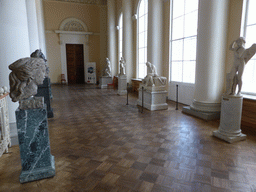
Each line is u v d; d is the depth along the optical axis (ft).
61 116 24.81
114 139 16.88
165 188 10.13
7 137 14.71
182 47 31.45
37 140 10.84
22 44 17.19
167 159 13.21
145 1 42.73
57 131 19.08
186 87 30.81
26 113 10.43
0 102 13.47
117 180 10.84
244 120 20.03
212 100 22.66
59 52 67.62
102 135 17.87
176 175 11.30
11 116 16.51
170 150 14.62
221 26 21.27
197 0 27.50
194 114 24.04
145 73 44.93
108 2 62.18
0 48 16.33
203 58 22.36
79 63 71.15
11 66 9.87
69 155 13.89
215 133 17.26
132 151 14.47
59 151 14.56
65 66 68.90
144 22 43.93
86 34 69.56
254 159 13.16
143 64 45.75
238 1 20.51
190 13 29.07
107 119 23.22
